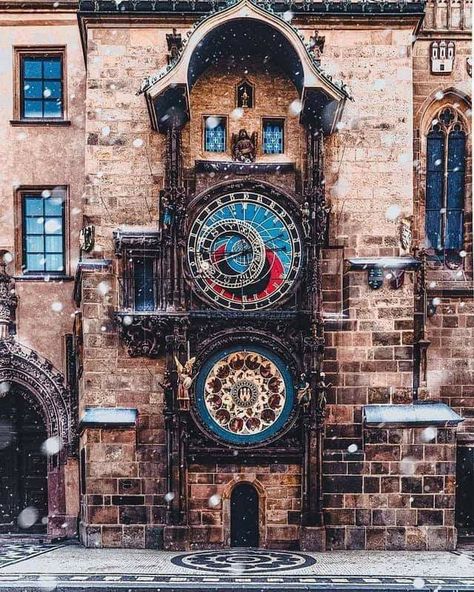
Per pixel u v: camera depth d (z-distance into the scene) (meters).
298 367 29.02
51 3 35.59
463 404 32.69
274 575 23.34
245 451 28.70
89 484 28.88
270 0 30.34
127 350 29.42
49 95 35.84
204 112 30.42
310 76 28.12
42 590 21.84
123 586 21.84
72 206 35.12
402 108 30.38
